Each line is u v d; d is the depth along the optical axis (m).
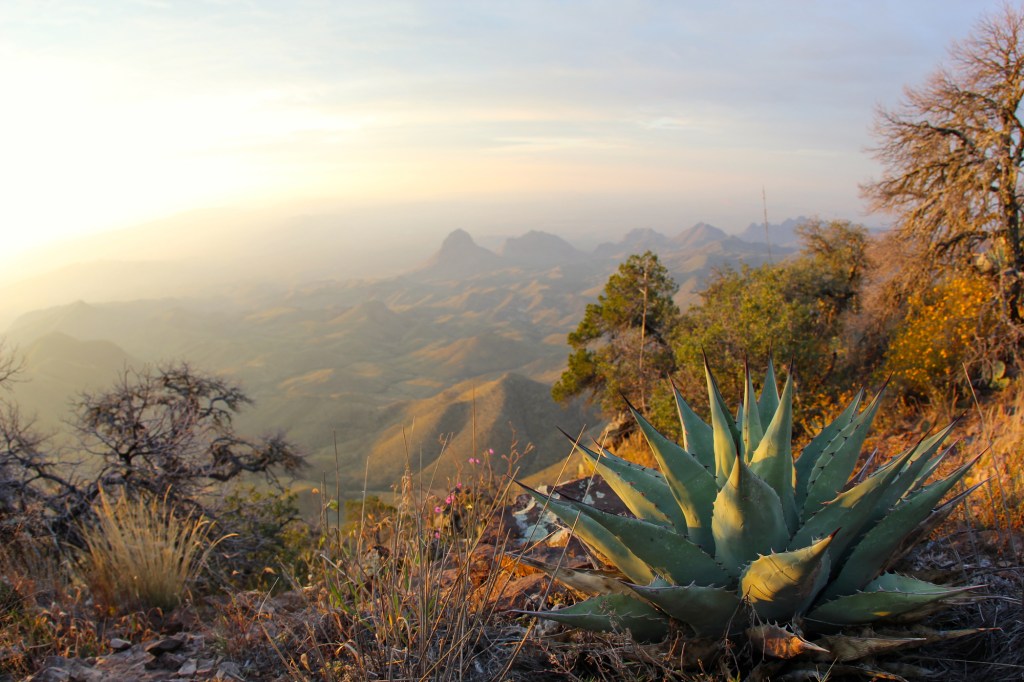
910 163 15.43
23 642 3.64
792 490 3.13
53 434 12.45
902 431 9.76
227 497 12.02
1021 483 4.14
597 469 3.47
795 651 2.53
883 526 2.84
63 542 8.14
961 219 14.45
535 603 3.56
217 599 4.79
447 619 3.10
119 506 5.77
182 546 5.27
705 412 13.65
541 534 4.37
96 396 14.51
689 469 3.10
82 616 4.32
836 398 12.92
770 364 3.85
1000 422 6.23
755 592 2.69
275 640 3.37
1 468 10.80
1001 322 11.11
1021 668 2.68
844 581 2.88
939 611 2.74
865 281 20.31
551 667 3.00
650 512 3.31
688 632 2.88
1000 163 13.41
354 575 3.31
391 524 3.45
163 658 3.45
